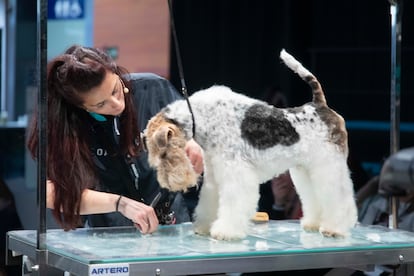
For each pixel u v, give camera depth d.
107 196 1.94
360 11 3.92
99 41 4.12
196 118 1.82
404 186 3.00
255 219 2.19
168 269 1.60
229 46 4.26
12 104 4.41
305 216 2.05
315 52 4.07
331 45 4.02
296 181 2.01
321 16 4.04
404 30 3.82
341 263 1.79
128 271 1.56
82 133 2.00
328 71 4.04
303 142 1.87
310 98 4.12
